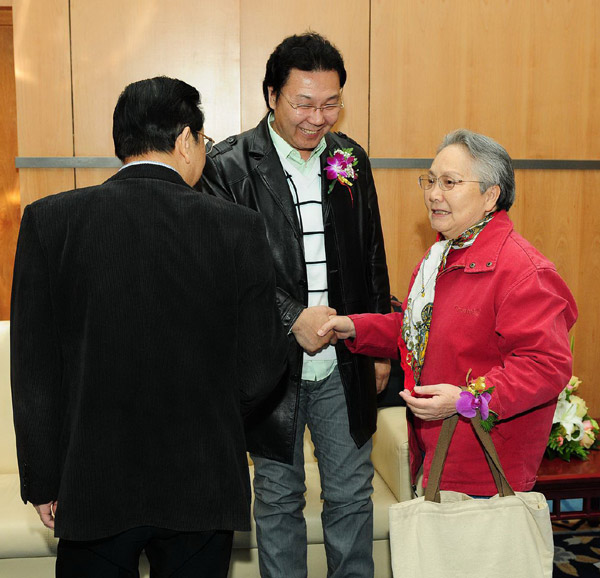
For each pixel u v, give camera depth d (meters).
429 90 3.28
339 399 1.98
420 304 1.74
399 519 1.49
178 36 3.13
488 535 1.48
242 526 1.41
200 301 1.35
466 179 1.62
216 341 1.38
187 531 1.38
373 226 2.14
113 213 1.33
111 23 3.09
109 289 1.31
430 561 1.49
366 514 2.03
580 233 3.48
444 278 1.69
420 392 1.53
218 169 1.94
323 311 1.87
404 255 3.37
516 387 1.48
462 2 3.25
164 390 1.34
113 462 1.33
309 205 1.96
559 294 1.56
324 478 2.03
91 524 1.33
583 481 2.40
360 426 1.99
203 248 1.35
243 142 1.98
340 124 3.26
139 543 1.42
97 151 3.15
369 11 3.21
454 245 1.68
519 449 1.60
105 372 1.32
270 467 1.94
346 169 1.98
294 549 1.97
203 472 1.37
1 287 4.41
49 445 1.38
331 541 2.03
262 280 1.43
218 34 3.14
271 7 3.16
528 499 1.51
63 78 3.10
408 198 3.34
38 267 1.35
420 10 3.23
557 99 3.36
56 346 1.38
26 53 3.07
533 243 3.45
